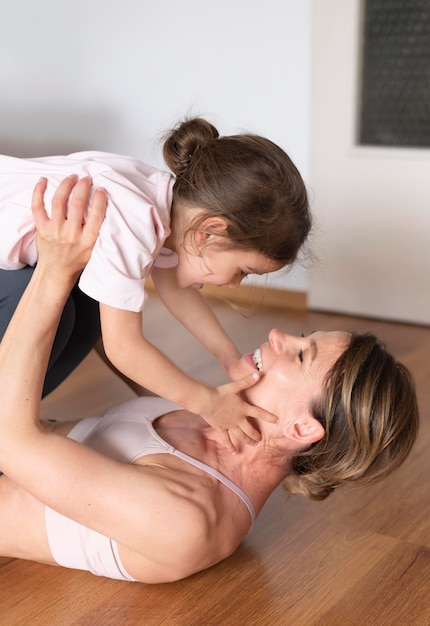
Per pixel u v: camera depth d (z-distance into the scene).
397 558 1.77
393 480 2.10
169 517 1.52
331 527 1.89
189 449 1.68
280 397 1.66
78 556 1.63
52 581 1.67
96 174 1.62
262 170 1.62
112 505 1.51
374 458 1.62
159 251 1.67
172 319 3.25
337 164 3.27
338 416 1.62
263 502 1.75
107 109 3.69
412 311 3.30
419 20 3.06
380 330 3.23
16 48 3.78
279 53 3.29
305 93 3.29
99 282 1.51
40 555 1.67
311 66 3.22
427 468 2.16
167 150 1.70
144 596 1.62
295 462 1.71
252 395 1.69
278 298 3.50
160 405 1.82
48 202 1.61
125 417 1.76
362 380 1.61
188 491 1.57
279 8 3.24
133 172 1.67
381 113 3.19
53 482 1.50
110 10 3.56
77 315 1.94
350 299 3.39
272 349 1.71
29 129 3.87
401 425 1.61
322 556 1.77
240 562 1.75
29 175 1.68
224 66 3.41
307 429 1.63
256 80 3.37
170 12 3.45
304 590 1.66
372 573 1.72
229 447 1.68
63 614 1.57
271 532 1.86
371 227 3.28
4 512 1.67
